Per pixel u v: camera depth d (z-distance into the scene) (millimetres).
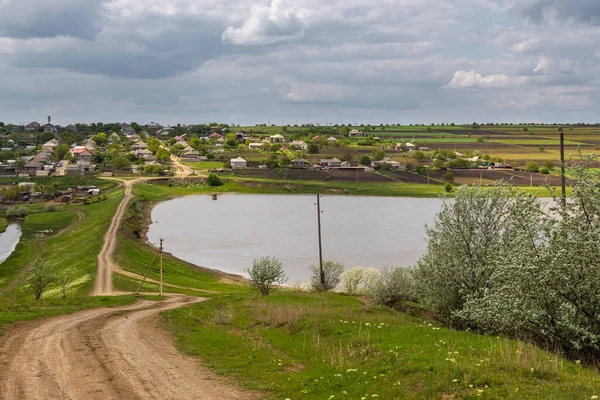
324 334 27500
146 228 142875
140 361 22938
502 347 20406
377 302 43688
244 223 151375
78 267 87438
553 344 22953
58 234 136375
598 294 21391
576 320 21406
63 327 31250
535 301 22609
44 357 23219
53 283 68000
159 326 32656
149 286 73500
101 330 30547
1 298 47812
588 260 21531
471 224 33469
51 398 17578
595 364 21047
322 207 187750
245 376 20828
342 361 21047
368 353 21547
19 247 118625
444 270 33281
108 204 180125
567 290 21984
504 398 14781
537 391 14875
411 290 43188
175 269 90812
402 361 19297
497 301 23656
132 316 37906
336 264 65312
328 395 17312
